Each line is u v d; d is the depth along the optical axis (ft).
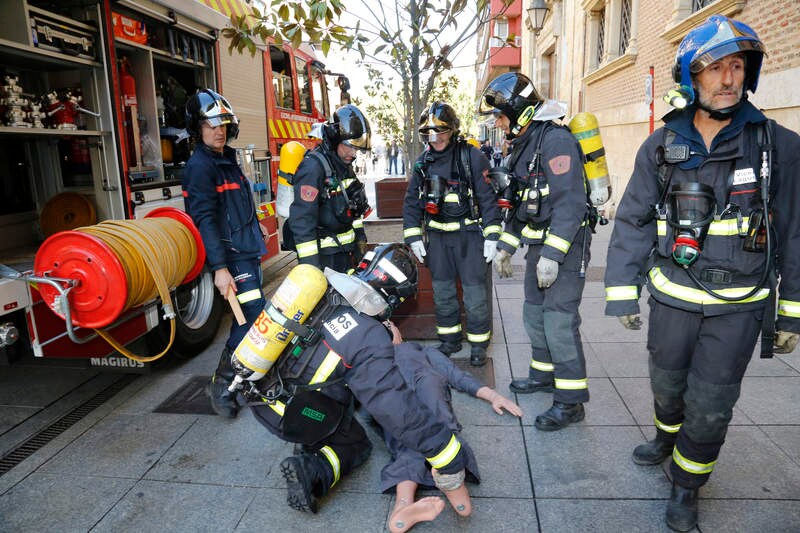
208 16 16.15
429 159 12.46
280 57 23.93
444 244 12.78
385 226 18.67
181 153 16.28
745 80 6.77
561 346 9.88
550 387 11.62
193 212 11.08
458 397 11.40
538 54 69.10
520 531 7.57
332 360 7.27
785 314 6.89
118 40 12.88
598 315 16.31
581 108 45.62
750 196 6.71
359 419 10.50
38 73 13.00
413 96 15.19
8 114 10.89
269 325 7.20
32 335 9.77
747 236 6.71
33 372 13.48
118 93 12.69
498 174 10.38
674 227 7.06
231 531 7.80
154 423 10.85
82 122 12.67
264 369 7.41
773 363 12.40
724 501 7.97
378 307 7.23
